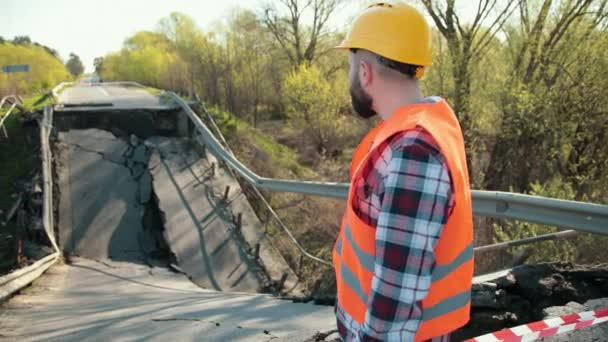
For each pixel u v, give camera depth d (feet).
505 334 6.67
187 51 95.66
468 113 50.67
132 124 56.13
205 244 37.47
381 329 3.63
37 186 39.96
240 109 93.40
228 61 91.50
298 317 15.14
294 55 108.37
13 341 14.55
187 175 47.60
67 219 39.50
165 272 33.37
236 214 42.22
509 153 49.29
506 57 52.44
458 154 4.00
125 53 175.63
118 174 46.68
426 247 3.58
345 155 80.33
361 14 4.55
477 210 14.87
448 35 52.06
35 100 68.28
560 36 46.93
